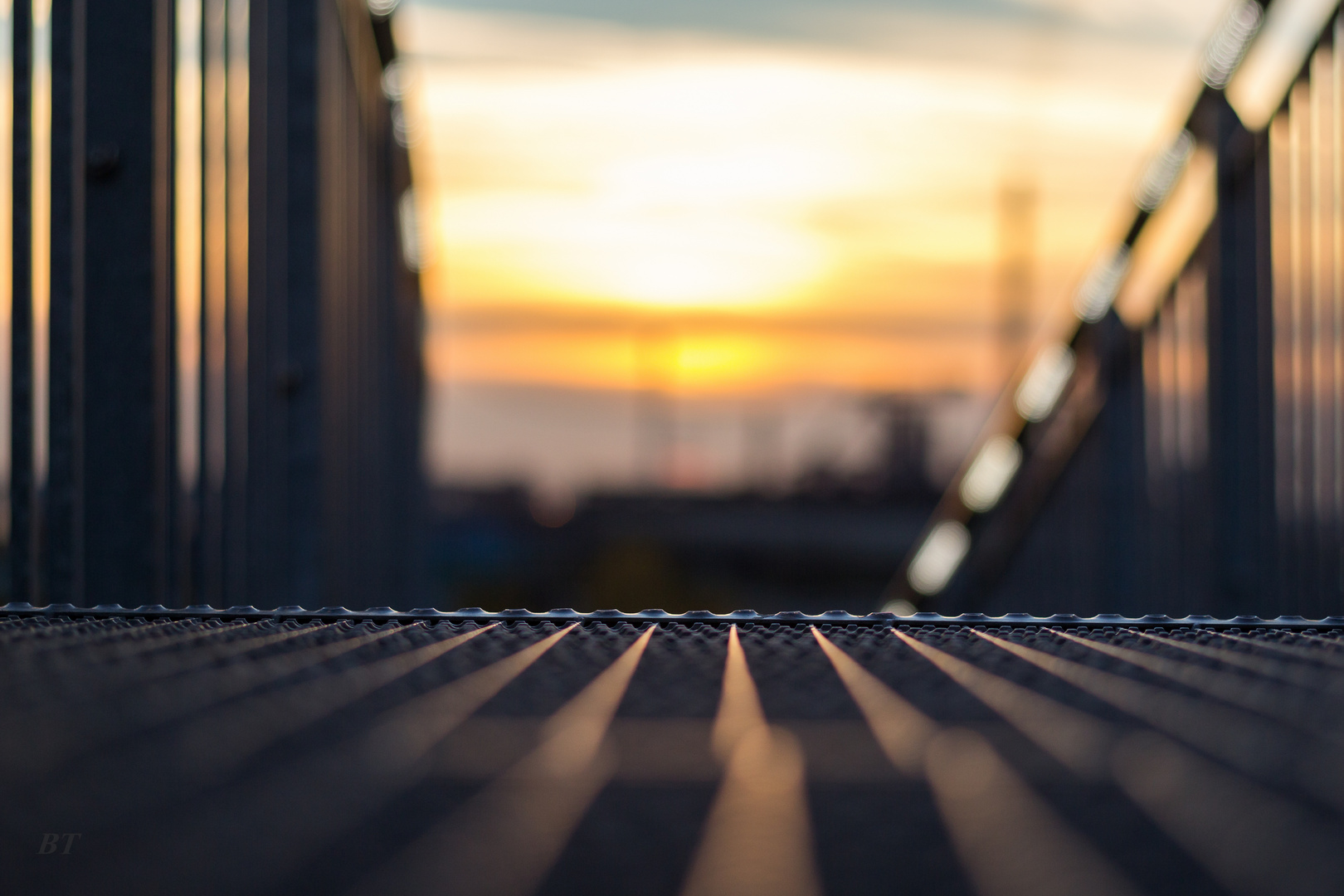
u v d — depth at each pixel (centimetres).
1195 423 515
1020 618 129
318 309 354
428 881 42
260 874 42
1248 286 480
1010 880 43
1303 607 418
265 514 327
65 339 242
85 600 245
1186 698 80
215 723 68
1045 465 701
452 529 3114
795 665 94
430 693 78
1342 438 387
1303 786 56
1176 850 46
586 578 3005
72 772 56
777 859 45
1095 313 621
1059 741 65
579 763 59
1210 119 500
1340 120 391
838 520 2983
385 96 592
